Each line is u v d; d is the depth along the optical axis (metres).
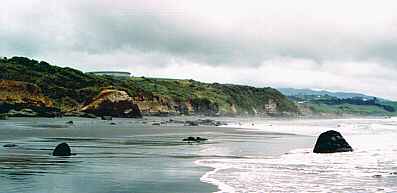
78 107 152.00
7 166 32.53
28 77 162.62
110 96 145.25
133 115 147.25
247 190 24.50
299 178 28.98
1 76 159.00
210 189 24.53
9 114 124.00
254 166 34.41
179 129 96.19
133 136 69.38
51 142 54.91
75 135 69.12
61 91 157.38
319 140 47.12
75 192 23.28
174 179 27.62
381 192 24.97
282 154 44.47
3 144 51.12
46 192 23.14
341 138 47.44
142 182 26.45
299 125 149.50
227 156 41.94
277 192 24.25
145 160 37.53
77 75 178.00
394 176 30.28
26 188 24.12
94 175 28.80
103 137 66.00
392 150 48.81
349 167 34.50
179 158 39.56
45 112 131.88
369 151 47.44
